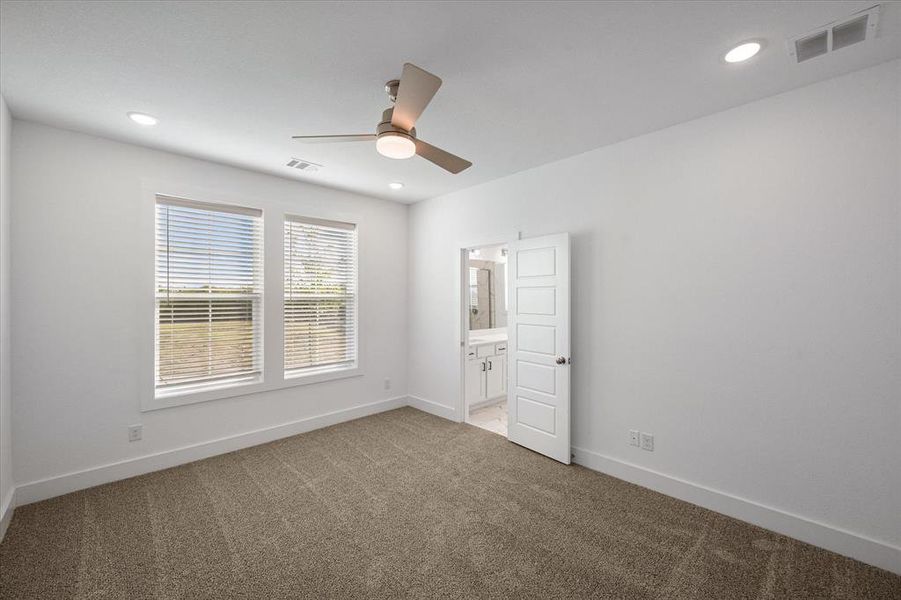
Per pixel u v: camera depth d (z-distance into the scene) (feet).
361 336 14.56
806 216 7.16
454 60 6.34
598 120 8.56
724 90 7.30
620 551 6.94
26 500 8.40
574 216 10.64
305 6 5.09
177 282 10.66
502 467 10.35
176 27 5.51
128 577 6.29
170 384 10.54
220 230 11.37
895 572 6.34
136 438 9.88
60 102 7.71
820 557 6.73
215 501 8.62
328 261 13.85
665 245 8.96
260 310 12.12
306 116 8.32
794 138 7.28
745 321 7.86
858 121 6.66
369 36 5.73
